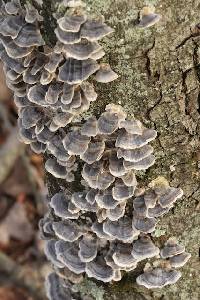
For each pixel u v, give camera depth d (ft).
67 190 2.65
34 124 2.52
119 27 2.25
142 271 2.72
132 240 2.64
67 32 2.25
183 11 2.25
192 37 2.31
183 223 2.64
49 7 2.28
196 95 2.41
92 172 2.50
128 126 2.41
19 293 4.85
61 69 2.34
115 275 2.71
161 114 2.42
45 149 2.62
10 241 5.22
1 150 5.14
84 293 2.89
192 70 2.36
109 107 2.40
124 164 2.45
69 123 2.46
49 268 4.85
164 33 2.28
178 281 2.78
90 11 2.23
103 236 2.61
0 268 4.52
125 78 2.35
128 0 2.21
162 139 2.47
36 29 2.35
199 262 2.75
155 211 2.53
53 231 2.84
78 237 2.70
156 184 2.54
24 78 2.44
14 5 2.35
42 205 5.20
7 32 2.36
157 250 2.63
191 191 2.59
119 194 2.51
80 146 2.45
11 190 5.55
